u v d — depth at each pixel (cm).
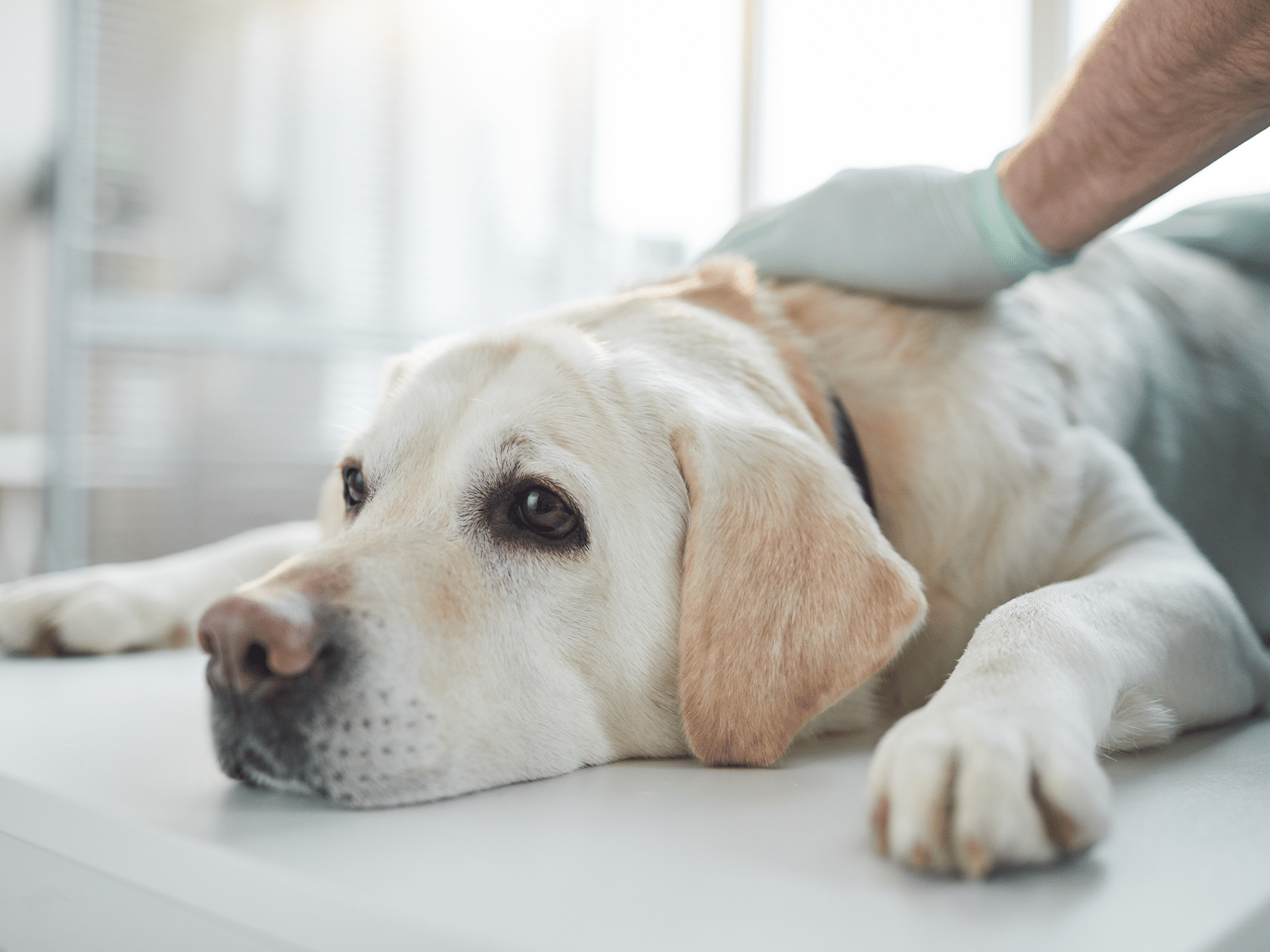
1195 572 121
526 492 108
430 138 555
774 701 102
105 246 464
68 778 89
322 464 535
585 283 599
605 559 108
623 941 57
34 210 426
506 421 110
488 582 105
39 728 107
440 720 95
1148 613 107
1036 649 90
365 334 543
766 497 107
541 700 103
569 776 102
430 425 116
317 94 524
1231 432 179
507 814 85
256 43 505
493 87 571
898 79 369
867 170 151
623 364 117
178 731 107
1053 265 133
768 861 71
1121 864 69
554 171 590
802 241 152
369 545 104
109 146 464
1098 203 121
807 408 125
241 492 511
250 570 169
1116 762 96
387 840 77
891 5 371
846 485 110
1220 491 176
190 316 490
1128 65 110
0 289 418
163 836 76
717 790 93
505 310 583
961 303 145
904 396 134
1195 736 109
